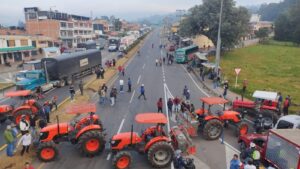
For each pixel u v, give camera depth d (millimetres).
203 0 67188
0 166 14219
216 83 34500
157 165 14477
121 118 22656
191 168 13820
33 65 33906
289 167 12516
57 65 33719
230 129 20188
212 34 64062
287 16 114750
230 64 57469
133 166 14727
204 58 49688
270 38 125250
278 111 20500
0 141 17984
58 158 15477
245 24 65312
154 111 24734
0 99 29344
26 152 15883
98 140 15508
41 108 20719
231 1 64125
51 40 78250
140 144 15039
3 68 51375
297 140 12500
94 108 16422
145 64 54938
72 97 28391
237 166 12773
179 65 54188
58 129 15602
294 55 74375
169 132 17969
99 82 37000
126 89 33469
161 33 190000
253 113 21016
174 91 32688
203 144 17578
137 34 126312
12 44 60094
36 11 92875
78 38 104500
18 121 20016
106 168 14547
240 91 32250
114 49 79500
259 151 14750
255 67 54719
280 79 43219
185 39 92938
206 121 18078
